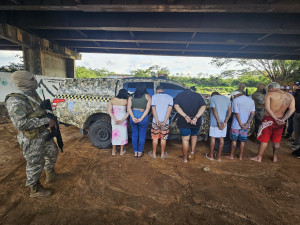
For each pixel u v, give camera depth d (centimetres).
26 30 1011
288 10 645
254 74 2186
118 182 286
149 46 1361
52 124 244
